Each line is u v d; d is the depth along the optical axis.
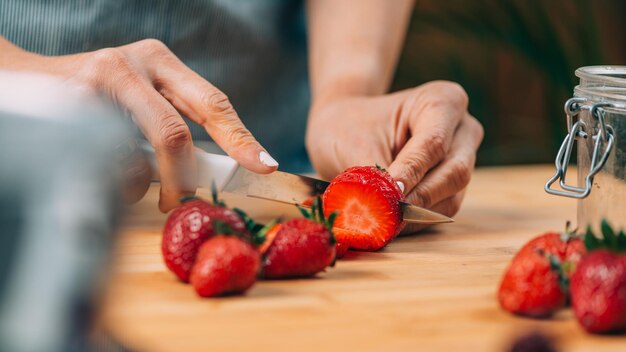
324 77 0.82
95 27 0.82
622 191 0.54
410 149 0.64
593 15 1.49
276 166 0.60
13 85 0.33
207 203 0.50
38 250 0.31
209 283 0.47
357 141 0.70
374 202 0.58
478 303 0.48
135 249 0.57
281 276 0.51
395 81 1.59
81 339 0.32
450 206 0.68
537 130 1.63
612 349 0.42
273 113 0.91
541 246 0.47
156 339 0.42
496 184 0.85
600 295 0.43
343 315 0.46
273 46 0.89
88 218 0.32
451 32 1.52
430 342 0.42
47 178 0.31
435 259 0.57
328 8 0.87
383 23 0.86
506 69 1.62
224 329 0.43
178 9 0.84
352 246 0.58
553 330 0.44
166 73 0.64
